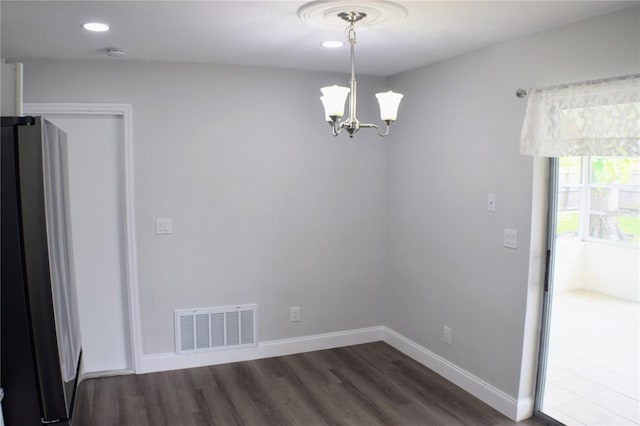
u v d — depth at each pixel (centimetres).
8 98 187
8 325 171
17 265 169
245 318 410
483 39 301
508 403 318
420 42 309
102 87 360
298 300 425
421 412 325
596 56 253
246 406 333
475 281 343
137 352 383
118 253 382
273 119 401
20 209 168
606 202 270
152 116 371
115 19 254
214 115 385
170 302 389
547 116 275
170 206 381
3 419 174
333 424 310
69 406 188
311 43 311
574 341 294
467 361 354
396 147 427
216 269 398
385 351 433
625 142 237
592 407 287
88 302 380
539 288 305
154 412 324
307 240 423
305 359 415
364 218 440
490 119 322
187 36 291
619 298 270
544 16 253
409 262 416
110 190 376
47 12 241
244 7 236
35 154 167
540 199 297
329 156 422
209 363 404
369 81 429
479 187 334
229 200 396
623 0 226
